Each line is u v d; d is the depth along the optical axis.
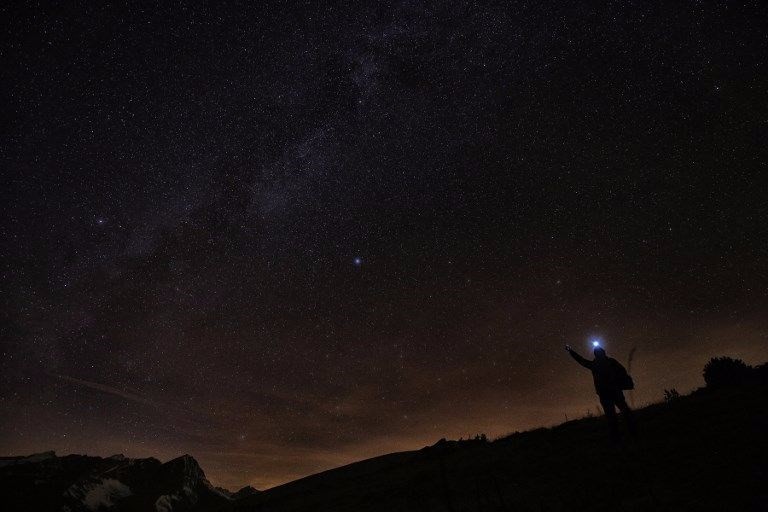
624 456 7.24
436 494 8.99
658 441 7.50
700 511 4.52
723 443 6.52
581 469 7.32
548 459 8.85
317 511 11.77
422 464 14.83
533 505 6.22
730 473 5.37
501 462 9.98
